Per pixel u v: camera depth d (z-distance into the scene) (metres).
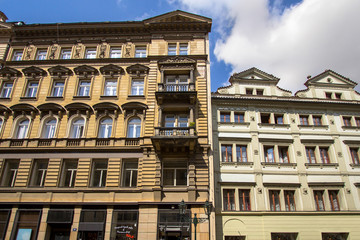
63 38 27.66
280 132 23.73
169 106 22.62
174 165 21.47
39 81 25.38
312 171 22.47
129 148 21.56
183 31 26.86
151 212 19.38
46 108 23.55
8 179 21.81
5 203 20.23
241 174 21.78
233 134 23.23
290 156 22.98
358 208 21.42
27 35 27.91
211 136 22.25
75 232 19.12
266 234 19.91
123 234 19.05
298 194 21.53
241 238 19.95
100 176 21.36
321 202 21.73
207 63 25.41
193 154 21.11
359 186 22.25
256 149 22.78
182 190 20.05
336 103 25.08
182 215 16.62
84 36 27.47
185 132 20.52
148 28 26.91
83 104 23.41
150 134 21.98
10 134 23.02
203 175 20.52
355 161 23.67
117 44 26.91
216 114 23.92
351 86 26.70
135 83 25.11
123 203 19.75
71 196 20.38
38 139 22.45
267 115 24.84
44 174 21.75
